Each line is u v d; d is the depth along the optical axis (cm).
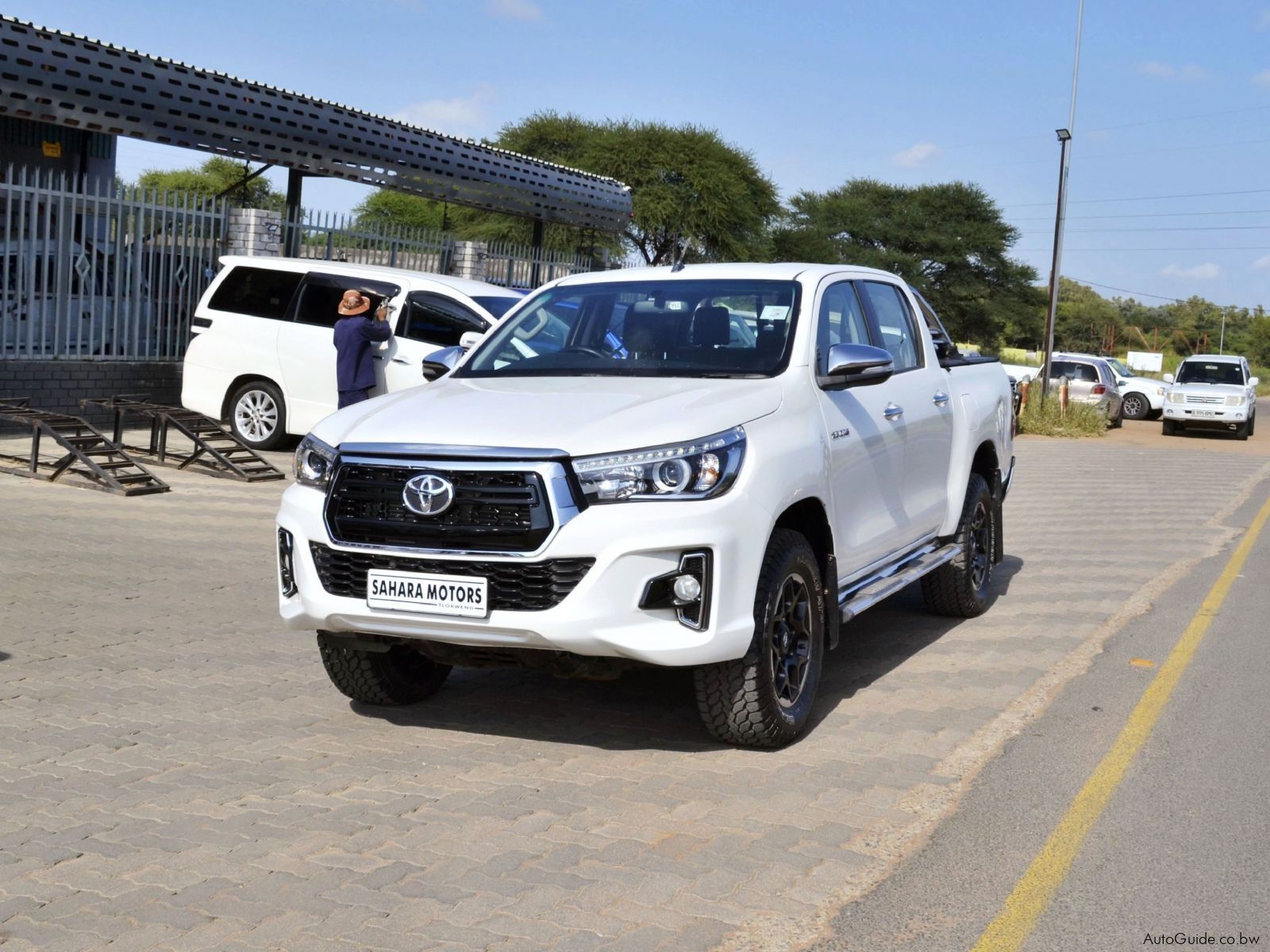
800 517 540
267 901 361
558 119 4875
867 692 600
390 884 374
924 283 7144
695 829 421
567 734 529
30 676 586
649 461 454
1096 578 938
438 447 462
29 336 1405
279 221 1666
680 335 571
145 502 1055
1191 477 1827
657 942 340
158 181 5012
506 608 453
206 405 1397
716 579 457
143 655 631
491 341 608
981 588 784
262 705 561
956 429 721
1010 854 404
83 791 447
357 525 473
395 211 5484
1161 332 12912
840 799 452
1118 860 402
